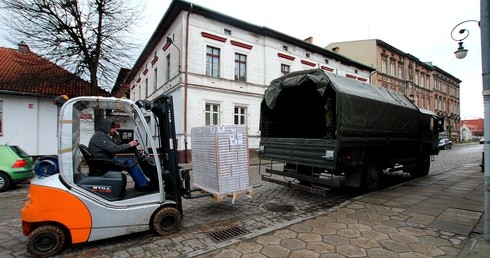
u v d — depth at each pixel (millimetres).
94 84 13695
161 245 3906
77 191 3723
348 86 6590
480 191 7262
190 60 15633
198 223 4863
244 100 17891
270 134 8070
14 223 5070
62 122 3734
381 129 7211
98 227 3771
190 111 15500
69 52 13141
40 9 12297
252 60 18516
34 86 14430
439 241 3938
